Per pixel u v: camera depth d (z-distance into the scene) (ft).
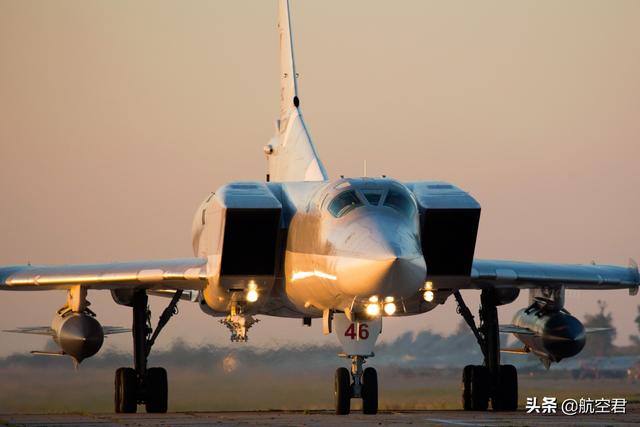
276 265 231.91
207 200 248.93
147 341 256.52
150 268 240.53
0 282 249.75
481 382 255.09
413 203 219.82
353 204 216.54
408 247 205.46
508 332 258.78
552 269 249.14
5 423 197.88
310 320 261.85
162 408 256.93
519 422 191.42
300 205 227.61
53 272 246.88
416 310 244.83
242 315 242.58
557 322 252.21
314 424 187.01
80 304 249.75
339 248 210.59
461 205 228.02
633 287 257.75
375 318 221.25
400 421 196.03
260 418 212.64
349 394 232.12
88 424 191.93
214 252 227.81
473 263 245.65
